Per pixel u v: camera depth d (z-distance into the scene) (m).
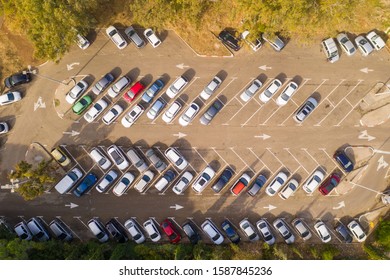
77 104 41.69
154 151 42.50
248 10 38.44
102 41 43.22
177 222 42.47
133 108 42.03
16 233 40.28
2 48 42.56
